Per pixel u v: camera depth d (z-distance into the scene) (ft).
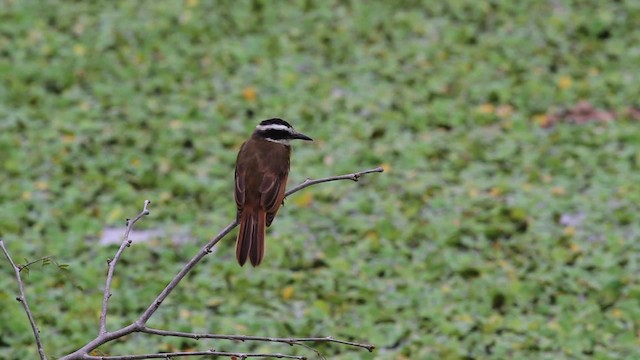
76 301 44.60
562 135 61.21
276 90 67.36
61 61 70.49
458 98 66.44
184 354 25.21
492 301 45.11
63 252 48.91
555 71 70.03
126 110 64.64
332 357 41.45
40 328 42.98
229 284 46.50
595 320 43.75
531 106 65.10
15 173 56.65
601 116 64.08
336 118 63.57
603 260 48.39
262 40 73.61
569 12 77.61
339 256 49.08
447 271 47.80
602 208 53.42
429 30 75.15
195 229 51.31
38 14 77.05
